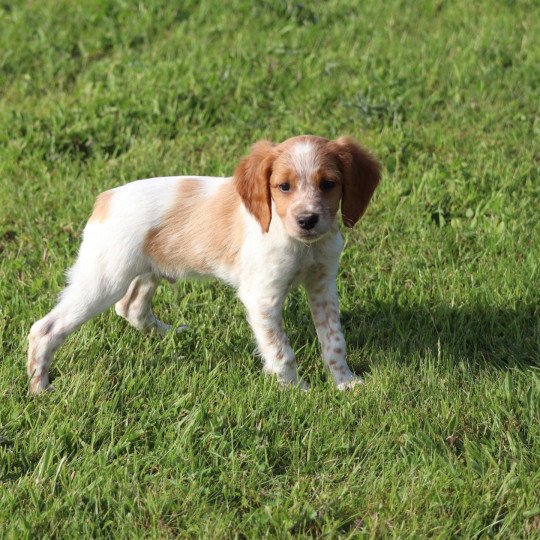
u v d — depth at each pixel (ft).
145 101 49.26
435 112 48.85
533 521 23.99
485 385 29.22
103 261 30.40
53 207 41.75
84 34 58.54
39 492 24.94
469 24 59.00
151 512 24.32
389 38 57.06
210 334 33.30
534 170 42.83
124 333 33.09
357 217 29.12
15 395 29.35
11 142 46.60
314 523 24.21
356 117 48.19
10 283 36.06
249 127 47.98
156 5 60.64
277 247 28.94
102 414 28.27
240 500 25.23
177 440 26.81
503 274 35.70
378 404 28.60
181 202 30.86
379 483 25.21
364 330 33.65
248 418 28.09
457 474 25.46
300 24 59.31
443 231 39.24
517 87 51.06
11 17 60.75
